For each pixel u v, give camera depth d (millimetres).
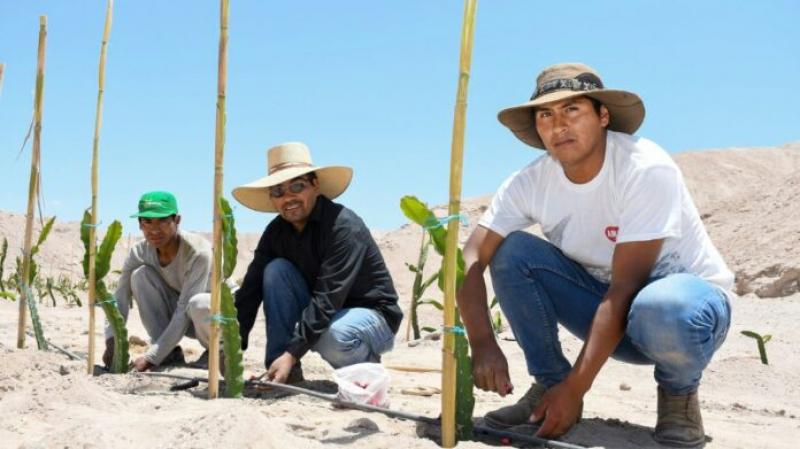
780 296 11906
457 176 2240
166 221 3980
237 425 2176
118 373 3814
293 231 3662
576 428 2885
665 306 2480
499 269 2902
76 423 2424
